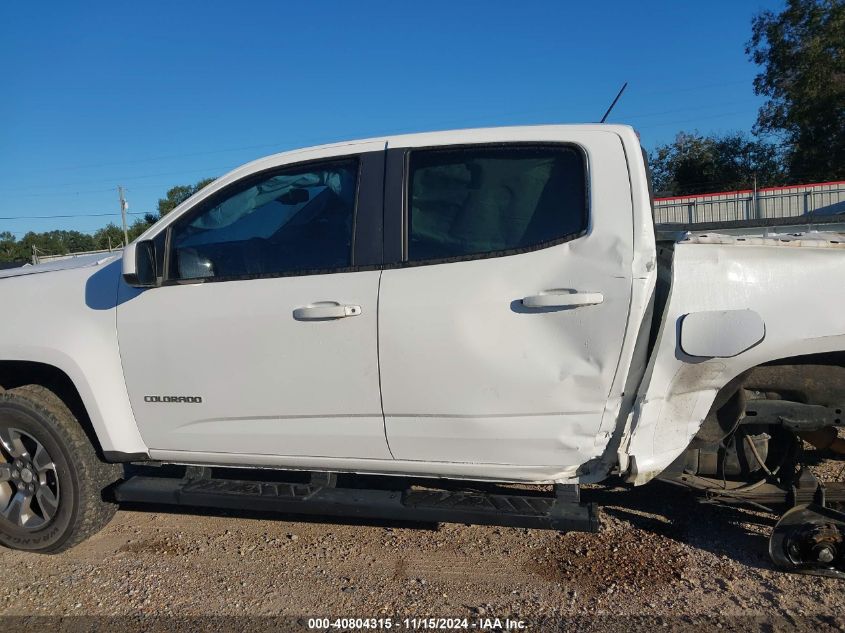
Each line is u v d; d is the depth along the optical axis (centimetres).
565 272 294
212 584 344
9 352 365
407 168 326
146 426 358
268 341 327
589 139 310
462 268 306
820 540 318
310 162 342
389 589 334
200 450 355
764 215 2819
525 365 298
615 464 311
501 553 365
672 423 308
